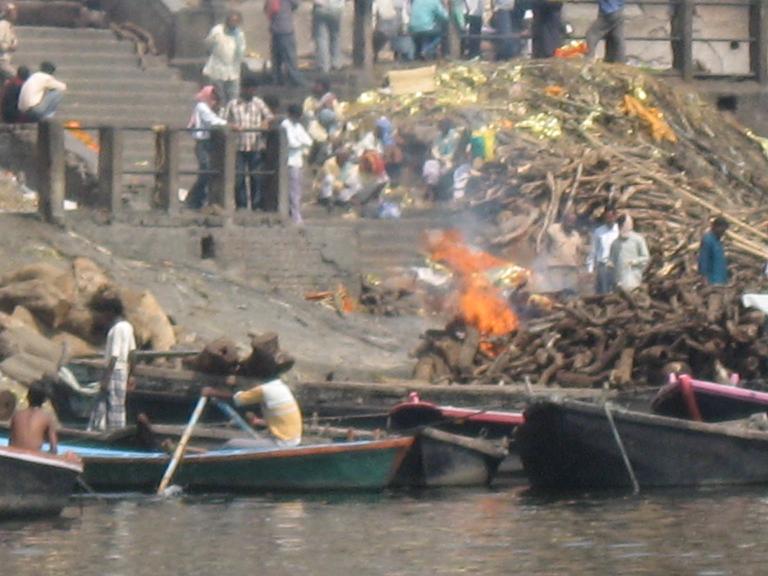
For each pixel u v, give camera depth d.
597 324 92.69
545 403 80.50
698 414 85.31
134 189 111.44
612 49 126.56
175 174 105.25
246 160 108.25
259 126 109.50
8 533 71.81
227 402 86.56
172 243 103.81
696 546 69.31
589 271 106.00
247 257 105.44
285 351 96.31
